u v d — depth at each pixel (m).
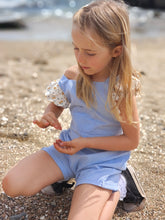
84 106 1.71
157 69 5.09
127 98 1.62
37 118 2.89
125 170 1.88
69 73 1.79
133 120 1.66
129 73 1.59
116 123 1.73
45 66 5.10
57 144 1.69
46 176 1.72
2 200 1.85
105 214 1.57
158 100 3.61
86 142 1.67
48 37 8.81
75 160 1.76
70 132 1.84
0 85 3.94
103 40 1.50
